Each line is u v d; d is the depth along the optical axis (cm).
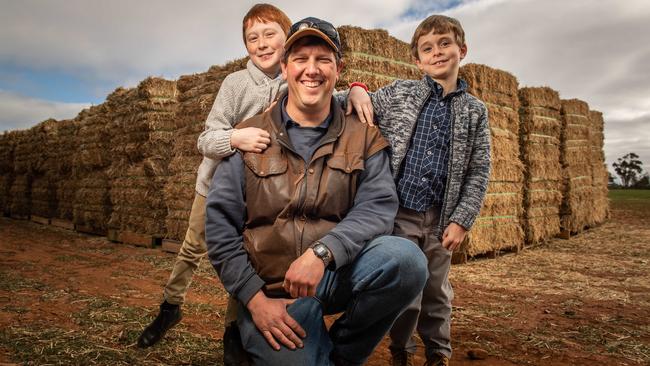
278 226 185
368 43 661
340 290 188
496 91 829
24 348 311
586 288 567
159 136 909
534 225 919
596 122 1404
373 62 658
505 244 806
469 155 249
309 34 189
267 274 186
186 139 834
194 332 361
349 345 187
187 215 825
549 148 984
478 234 745
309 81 193
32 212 1578
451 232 239
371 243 184
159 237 917
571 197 1067
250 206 192
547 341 363
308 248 176
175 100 935
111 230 1017
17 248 895
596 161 1379
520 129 942
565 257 807
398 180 243
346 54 639
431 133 246
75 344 321
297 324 175
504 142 820
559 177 1017
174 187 848
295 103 199
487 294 533
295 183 189
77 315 402
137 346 319
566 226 1068
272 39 279
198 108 799
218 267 189
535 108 959
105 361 293
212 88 786
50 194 1459
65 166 1338
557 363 317
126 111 971
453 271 667
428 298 255
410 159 244
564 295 530
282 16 288
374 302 175
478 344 354
